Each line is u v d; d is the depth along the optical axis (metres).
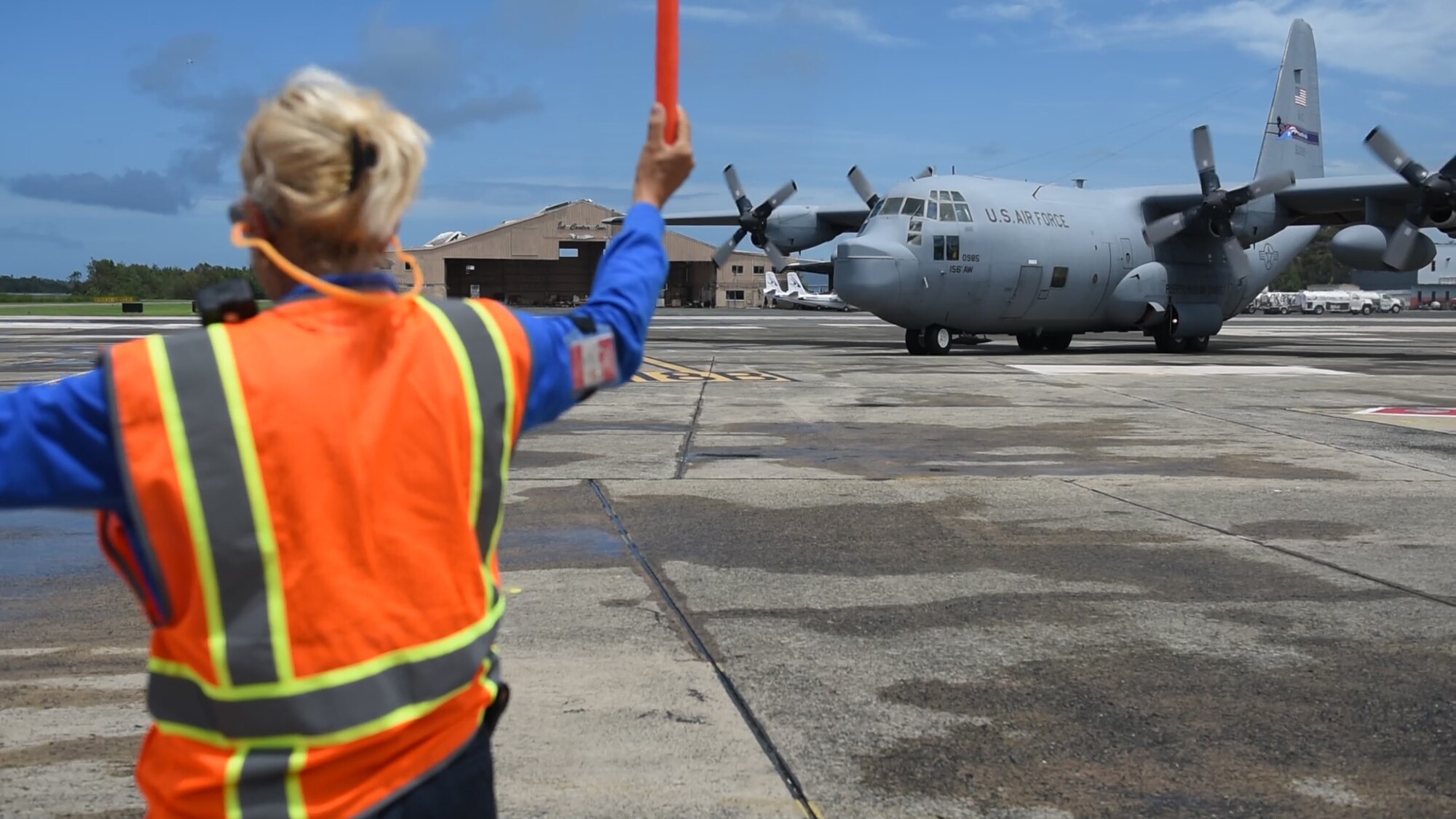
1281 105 30.69
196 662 1.55
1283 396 16.36
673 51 1.93
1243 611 5.82
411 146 1.66
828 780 3.83
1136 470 9.98
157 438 1.48
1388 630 5.51
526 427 1.80
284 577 1.53
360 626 1.57
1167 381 18.59
